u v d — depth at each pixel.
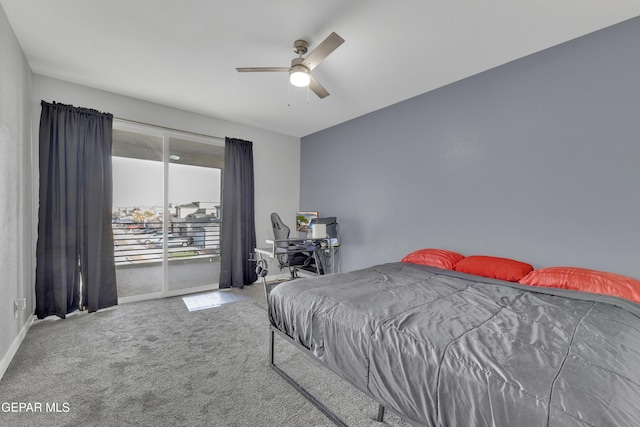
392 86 2.90
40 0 1.75
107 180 2.97
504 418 0.78
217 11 1.84
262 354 2.10
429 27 1.97
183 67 2.56
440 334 1.14
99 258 2.90
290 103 3.37
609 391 0.75
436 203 2.97
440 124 2.93
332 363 1.38
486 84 2.58
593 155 2.02
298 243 3.66
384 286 1.90
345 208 4.04
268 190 4.49
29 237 2.52
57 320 2.66
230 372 1.85
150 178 3.61
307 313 1.56
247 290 3.85
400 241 3.33
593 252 2.02
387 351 1.15
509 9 1.78
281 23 1.96
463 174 2.75
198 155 4.08
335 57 2.36
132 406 1.51
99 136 2.91
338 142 4.14
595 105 2.01
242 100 3.28
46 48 2.27
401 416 1.08
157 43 2.20
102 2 1.78
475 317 1.33
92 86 2.93
